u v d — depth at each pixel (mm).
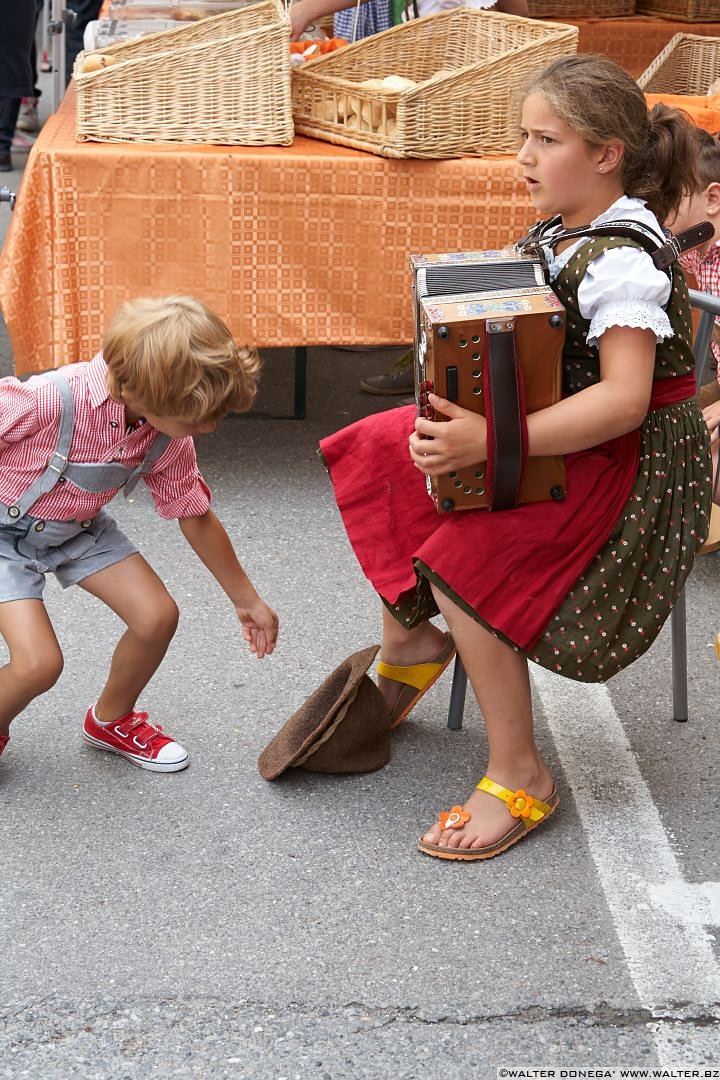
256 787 2504
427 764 2596
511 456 2080
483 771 2576
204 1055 1870
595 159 2123
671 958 2082
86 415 2240
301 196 3633
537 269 2117
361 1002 1970
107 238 3611
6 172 7379
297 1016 1940
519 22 3914
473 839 2295
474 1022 1939
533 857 2320
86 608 3178
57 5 5984
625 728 2754
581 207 2172
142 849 2312
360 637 3109
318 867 2277
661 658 3035
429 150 3615
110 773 2535
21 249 3586
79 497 2328
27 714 2727
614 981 2027
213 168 3572
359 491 2375
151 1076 1833
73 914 2143
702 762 2643
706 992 2012
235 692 2848
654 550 2223
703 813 2473
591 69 2098
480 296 2074
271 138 3725
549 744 2684
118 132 3656
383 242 3709
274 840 2348
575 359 2150
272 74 3672
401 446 2355
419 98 3545
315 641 3078
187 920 2137
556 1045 1904
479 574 2180
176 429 2188
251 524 3678
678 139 2158
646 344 2064
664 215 2227
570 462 2184
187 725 2711
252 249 3666
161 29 4090
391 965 2047
